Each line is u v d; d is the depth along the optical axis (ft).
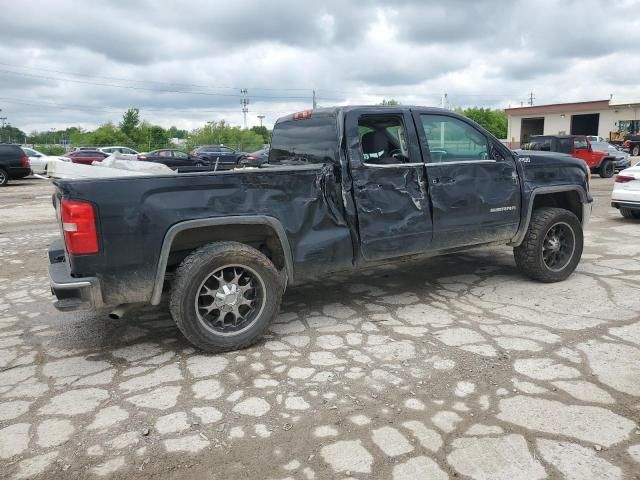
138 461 8.95
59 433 9.82
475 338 13.80
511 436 9.35
